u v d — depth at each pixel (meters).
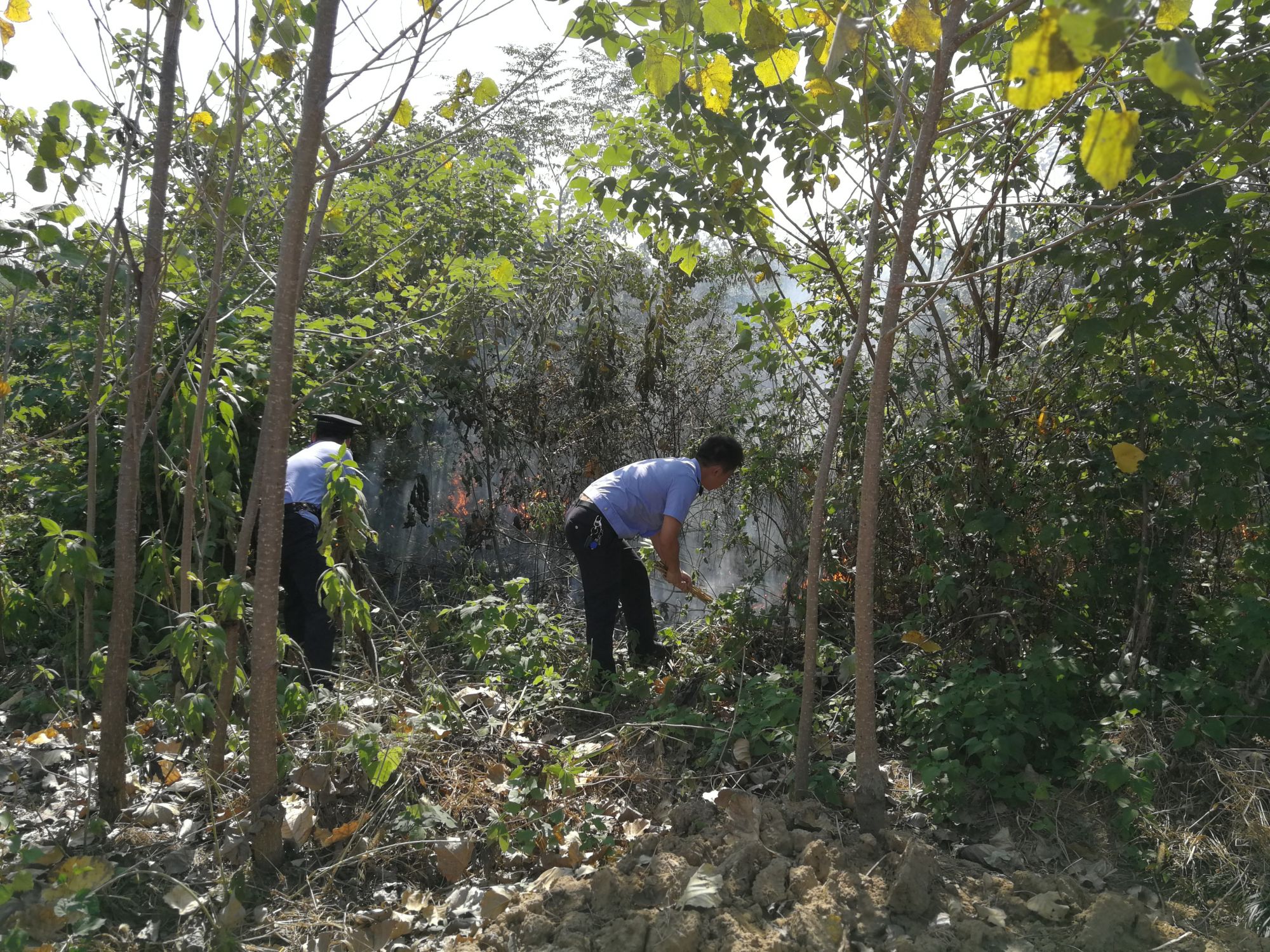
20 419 4.98
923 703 3.79
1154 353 3.92
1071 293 4.18
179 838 3.12
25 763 3.60
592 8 3.28
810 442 5.12
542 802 3.35
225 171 3.91
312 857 3.06
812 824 3.23
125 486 3.11
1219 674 3.74
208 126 3.27
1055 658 3.61
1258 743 3.44
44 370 4.95
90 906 2.55
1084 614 4.10
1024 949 2.61
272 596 2.87
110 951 2.55
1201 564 4.20
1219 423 3.44
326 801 3.25
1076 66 1.36
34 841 3.05
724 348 6.66
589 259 6.70
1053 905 2.78
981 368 4.38
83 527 4.75
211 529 4.33
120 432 4.70
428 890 2.97
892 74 3.76
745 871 2.89
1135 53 3.37
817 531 3.29
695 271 6.39
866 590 3.11
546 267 6.89
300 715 3.62
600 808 3.46
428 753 3.59
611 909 2.74
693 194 3.90
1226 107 3.31
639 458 6.70
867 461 3.03
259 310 4.74
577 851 3.11
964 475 4.21
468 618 4.80
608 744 4.03
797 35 3.45
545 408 6.79
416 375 6.47
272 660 2.90
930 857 2.96
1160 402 3.60
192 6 3.16
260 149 4.02
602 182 4.17
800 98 3.41
